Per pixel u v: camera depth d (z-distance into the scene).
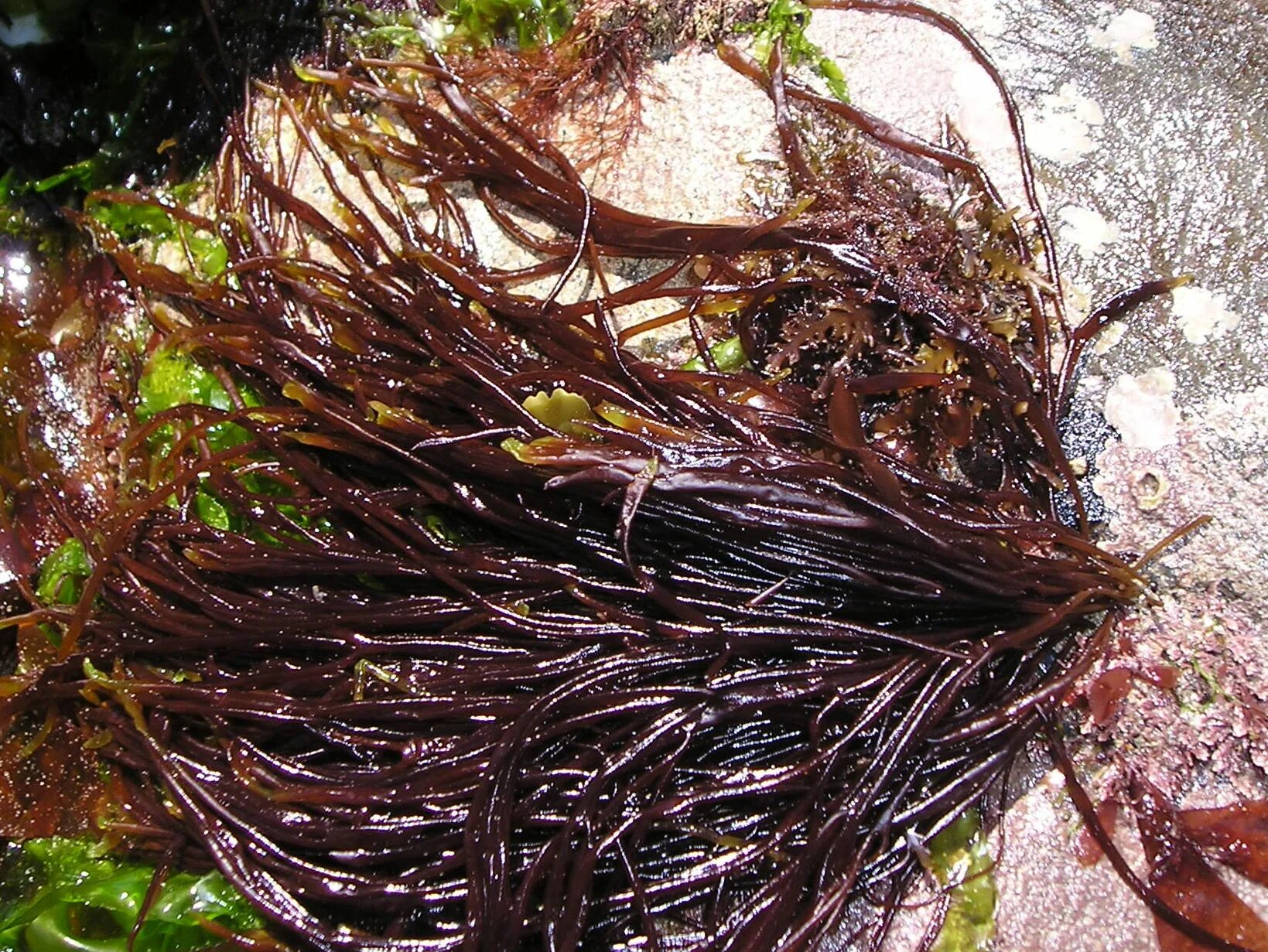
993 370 0.34
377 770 0.32
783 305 0.35
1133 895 0.33
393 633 0.33
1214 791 0.34
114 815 0.34
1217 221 0.37
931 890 0.33
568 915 0.30
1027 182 0.37
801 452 0.33
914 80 0.38
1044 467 0.34
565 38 0.38
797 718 0.32
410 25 0.39
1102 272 0.37
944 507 0.33
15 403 0.38
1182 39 0.38
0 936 0.33
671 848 0.32
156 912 0.33
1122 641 0.34
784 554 0.32
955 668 0.32
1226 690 0.34
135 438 0.35
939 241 0.34
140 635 0.35
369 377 0.34
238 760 0.33
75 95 0.40
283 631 0.33
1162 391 0.36
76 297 0.40
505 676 0.32
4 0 0.38
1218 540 0.35
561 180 0.36
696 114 0.38
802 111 0.37
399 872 0.32
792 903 0.31
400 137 0.39
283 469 0.35
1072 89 0.38
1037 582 0.33
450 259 0.36
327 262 0.38
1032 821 0.34
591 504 0.32
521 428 0.32
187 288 0.37
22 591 0.36
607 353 0.34
